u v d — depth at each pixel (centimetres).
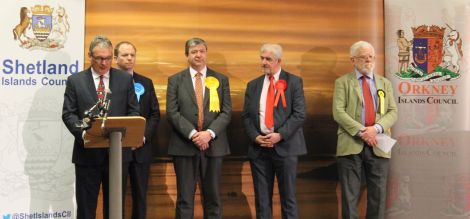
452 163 477
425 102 480
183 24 490
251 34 500
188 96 443
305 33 506
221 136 448
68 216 451
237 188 495
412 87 481
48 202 447
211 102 444
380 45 505
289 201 441
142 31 484
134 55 448
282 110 446
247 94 461
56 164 449
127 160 409
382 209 455
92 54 383
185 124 433
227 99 452
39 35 447
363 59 457
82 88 382
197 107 442
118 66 446
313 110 508
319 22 508
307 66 506
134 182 440
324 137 509
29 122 445
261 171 448
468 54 479
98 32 477
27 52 445
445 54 480
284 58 504
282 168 441
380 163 452
